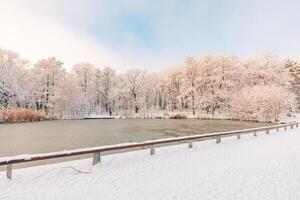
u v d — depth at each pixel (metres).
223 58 55.06
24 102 47.03
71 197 5.00
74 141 17.69
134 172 7.12
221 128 28.86
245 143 13.68
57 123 35.91
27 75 48.22
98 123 36.56
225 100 52.28
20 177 6.25
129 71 63.81
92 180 6.25
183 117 52.06
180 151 10.73
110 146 8.28
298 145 12.97
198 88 55.03
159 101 73.56
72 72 63.62
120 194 5.21
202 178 6.54
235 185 5.88
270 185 5.88
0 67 41.34
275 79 53.31
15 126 30.20
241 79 56.09
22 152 13.60
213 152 10.64
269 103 42.28
